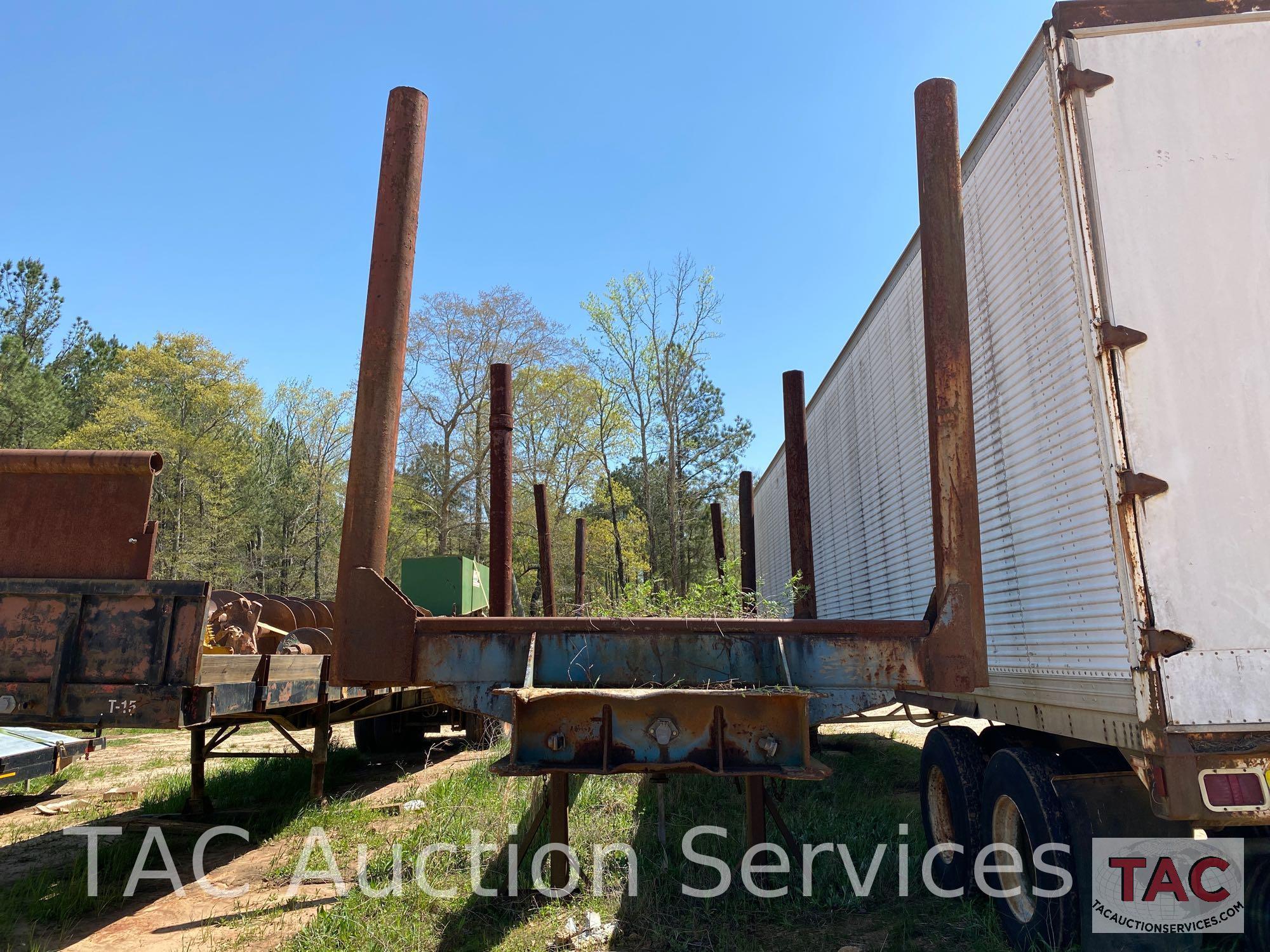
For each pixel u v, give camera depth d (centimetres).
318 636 684
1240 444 289
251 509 3597
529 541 3225
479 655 329
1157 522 284
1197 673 273
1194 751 266
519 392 3186
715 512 1187
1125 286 300
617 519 3155
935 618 330
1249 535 283
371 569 334
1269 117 311
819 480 901
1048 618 350
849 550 766
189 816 632
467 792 638
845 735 1064
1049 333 343
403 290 354
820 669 323
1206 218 305
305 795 704
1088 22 318
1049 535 347
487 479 3284
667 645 330
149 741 1162
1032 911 346
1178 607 278
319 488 3834
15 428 2950
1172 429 291
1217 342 296
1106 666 301
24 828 628
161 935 383
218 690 436
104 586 398
